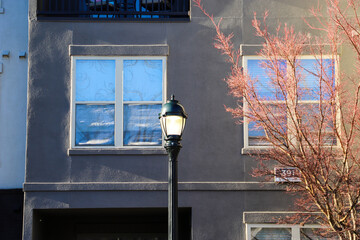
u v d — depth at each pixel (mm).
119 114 10578
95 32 10781
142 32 10812
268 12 10836
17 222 11234
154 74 10727
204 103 10609
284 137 8719
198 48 10773
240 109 10188
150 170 10383
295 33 10672
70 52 10641
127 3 11820
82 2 11828
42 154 10367
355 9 9922
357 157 9273
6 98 11602
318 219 9984
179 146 8016
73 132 10469
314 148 8758
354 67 10312
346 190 8773
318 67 10203
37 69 10617
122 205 10289
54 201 10258
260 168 10281
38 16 10922
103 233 12117
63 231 12047
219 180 10359
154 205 10305
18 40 11758
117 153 10375
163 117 8117
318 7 10766
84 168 10352
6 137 11492
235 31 10789
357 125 9031
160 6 11789
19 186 11367
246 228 10211
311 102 10250
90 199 10289
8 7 11852
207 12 10867
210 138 10500
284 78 9094
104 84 10672
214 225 10258
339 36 9969
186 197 10336
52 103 10539
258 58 10648
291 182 9586
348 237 8844
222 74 10695
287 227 10203
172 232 7805
